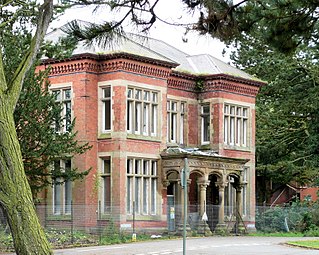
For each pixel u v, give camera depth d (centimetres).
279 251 2695
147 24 1272
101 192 3675
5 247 2698
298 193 6638
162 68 3878
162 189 3844
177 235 3759
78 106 3662
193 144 4297
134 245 2995
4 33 2728
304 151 5291
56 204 3700
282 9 1236
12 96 1170
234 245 3012
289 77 5262
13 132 1145
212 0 1215
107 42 1287
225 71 4369
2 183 1117
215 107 4275
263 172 5488
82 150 3294
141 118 3753
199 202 3947
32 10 1966
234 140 4362
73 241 3108
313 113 5131
